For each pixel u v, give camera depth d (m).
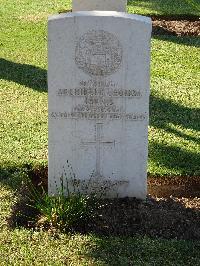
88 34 2.62
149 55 2.65
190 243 2.53
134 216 2.70
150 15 6.05
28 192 2.87
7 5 6.50
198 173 3.08
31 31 5.45
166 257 2.45
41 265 2.41
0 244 2.51
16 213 2.71
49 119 2.73
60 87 2.68
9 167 3.08
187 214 2.72
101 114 2.72
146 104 2.71
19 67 4.49
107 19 2.60
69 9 6.31
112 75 2.67
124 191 2.83
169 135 3.44
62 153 2.77
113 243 2.52
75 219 2.64
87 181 2.81
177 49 4.95
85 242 2.52
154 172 3.08
